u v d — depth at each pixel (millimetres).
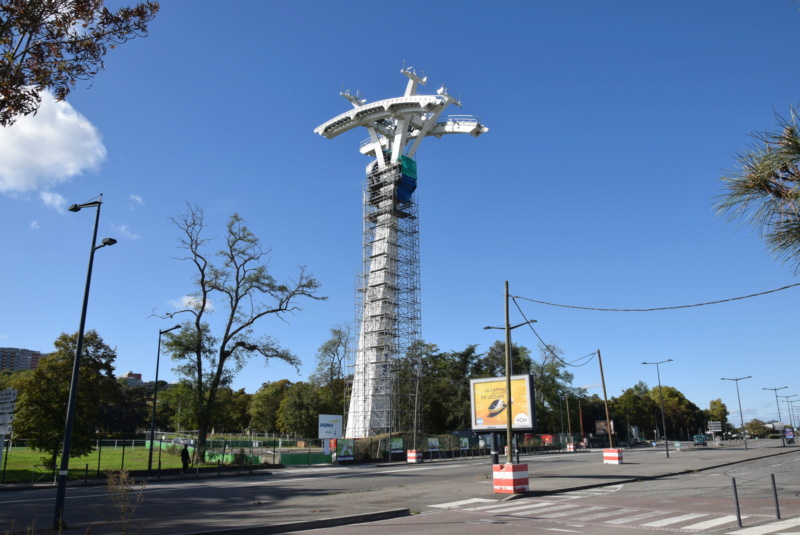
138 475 33625
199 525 14305
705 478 27891
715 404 184500
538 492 21922
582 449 83250
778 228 5535
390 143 92250
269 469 41344
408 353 78250
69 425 15172
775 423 180625
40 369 32781
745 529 12445
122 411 93688
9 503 20438
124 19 8781
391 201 78000
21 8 8000
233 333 48031
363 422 69938
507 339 24344
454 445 61188
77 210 17688
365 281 77688
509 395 23156
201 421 46438
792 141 5258
